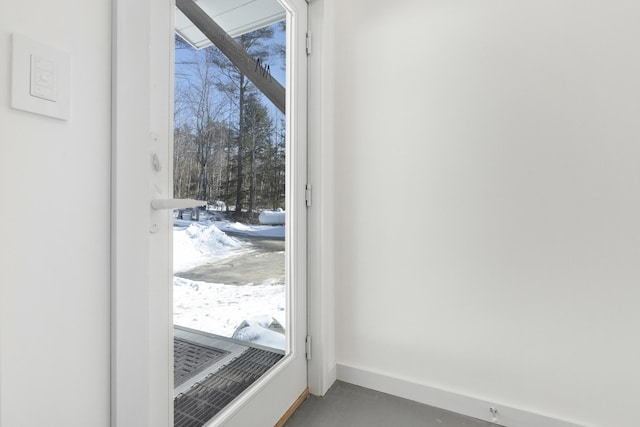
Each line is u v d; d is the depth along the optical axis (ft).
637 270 3.67
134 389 2.16
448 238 4.62
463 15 4.50
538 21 4.09
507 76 4.26
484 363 4.44
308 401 4.86
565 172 3.97
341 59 5.31
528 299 4.18
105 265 2.02
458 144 4.55
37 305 1.68
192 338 3.06
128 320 2.11
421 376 4.83
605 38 3.77
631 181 3.68
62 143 1.78
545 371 4.10
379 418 4.45
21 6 1.58
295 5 4.70
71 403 1.85
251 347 3.92
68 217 1.82
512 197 4.25
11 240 1.57
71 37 1.81
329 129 5.21
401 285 4.94
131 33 2.10
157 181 2.56
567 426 3.96
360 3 5.18
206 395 3.24
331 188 5.27
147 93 2.21
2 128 1.53
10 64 1.54
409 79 4.85
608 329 3.80
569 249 3.97
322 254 5.03
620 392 3.76
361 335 5.24
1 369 1.55
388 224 5.01
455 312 4.59
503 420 4.27
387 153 5.01
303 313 4.98
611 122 3.76
